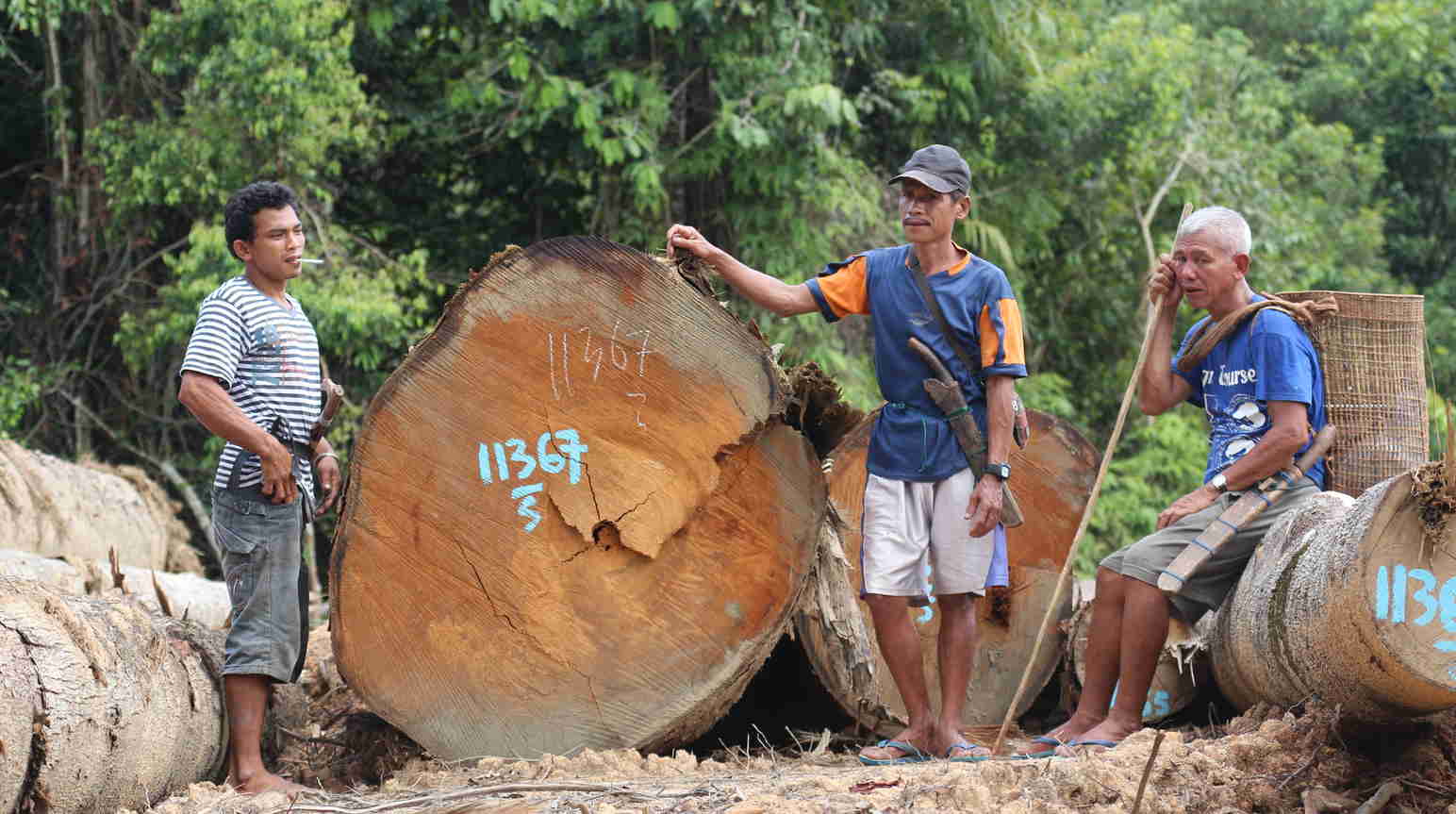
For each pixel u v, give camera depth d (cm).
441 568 567
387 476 564
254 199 556
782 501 579
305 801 509
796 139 1473
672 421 571
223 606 908
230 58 1307
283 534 551
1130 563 581
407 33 1555
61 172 1523
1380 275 2041
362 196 1648
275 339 555
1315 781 480
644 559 575
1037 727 707
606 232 1542
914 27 1672
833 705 667
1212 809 459
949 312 568
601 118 1430
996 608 716
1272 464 565
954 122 1727
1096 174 1864
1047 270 1922
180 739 535
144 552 1039
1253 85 2081
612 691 570
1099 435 1953
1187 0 2427
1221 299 589
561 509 568
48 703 455
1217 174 1839
